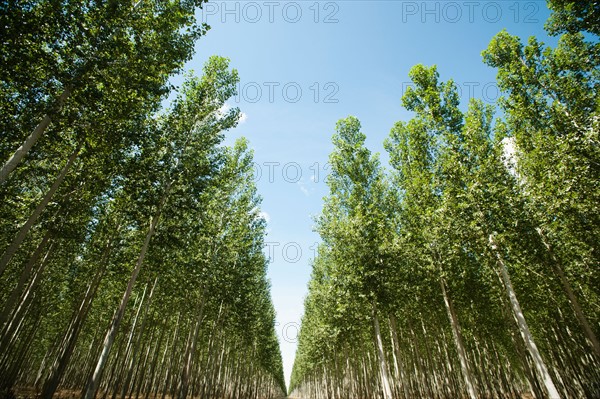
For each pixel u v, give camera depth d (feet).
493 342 77.05
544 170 40.55
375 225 56.08
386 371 50.44
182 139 51.85
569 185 35.76
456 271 53.62
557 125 41.01
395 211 61.31
